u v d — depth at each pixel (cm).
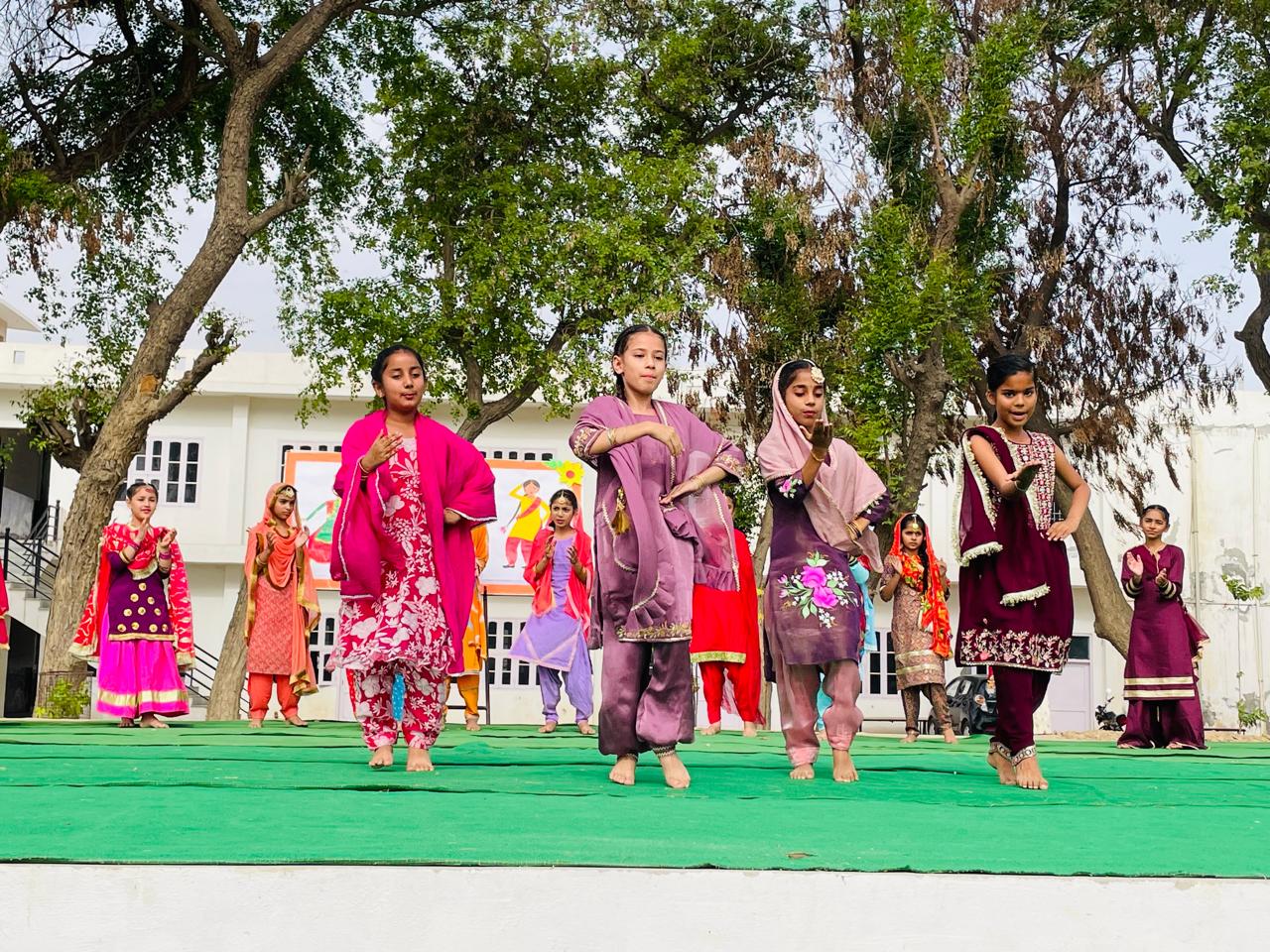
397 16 1739
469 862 285
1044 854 327
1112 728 2123
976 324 1728
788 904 279
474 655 1098
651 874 279
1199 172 1684
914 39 1717
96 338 1733
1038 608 555
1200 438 2733
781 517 591
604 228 1631
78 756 640
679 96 1788
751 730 1121
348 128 1838
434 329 1622
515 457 2502
